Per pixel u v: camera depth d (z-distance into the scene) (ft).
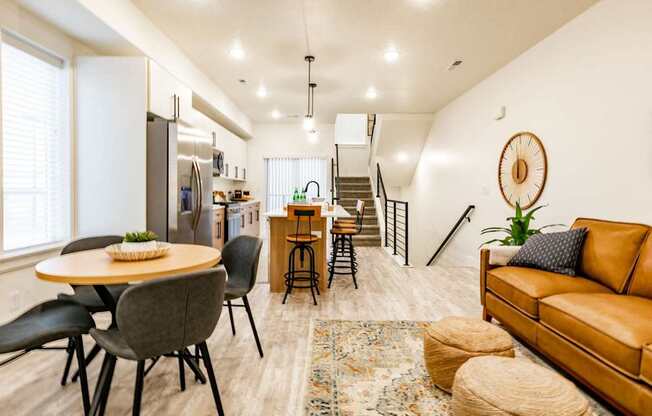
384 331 8.93
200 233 12.56
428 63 14.06
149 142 10.39
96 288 6.02
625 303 6.18
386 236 22.18
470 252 17.06
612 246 7.73
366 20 10.65
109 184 10.00
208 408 5.78
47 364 7.23
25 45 8.43
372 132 27.20
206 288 4.91
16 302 8.05
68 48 9.59
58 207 9.61
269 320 9.69
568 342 6.32
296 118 24.80
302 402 5.97
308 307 10.82
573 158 10.55
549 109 11.62
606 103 9.39
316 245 12.65
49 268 5.41
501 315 8.64
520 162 13.08
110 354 4.87
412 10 10.07
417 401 5.99
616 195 9.09
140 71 9.94
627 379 5.08
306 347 8.05
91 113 9.94
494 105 15.01
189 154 11.50
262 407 5.83
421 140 23.77
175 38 12.00
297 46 12.53
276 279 12.57
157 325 4.55
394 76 15.60
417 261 25.55
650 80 8.20
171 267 5.51
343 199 26.37
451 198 19.47
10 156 8.20
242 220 21.40
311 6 9.90
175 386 6.43
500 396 4.16
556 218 11.27
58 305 6.20
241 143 24.67
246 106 21.40
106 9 8.79
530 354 7.84
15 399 6.00
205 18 10.64
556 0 9.55
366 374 6.86
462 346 5.90
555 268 8.29
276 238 12.55
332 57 13.53
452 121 19.53
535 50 12.31
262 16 10.46
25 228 8.61
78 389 6.32
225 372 6.95
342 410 5.75
